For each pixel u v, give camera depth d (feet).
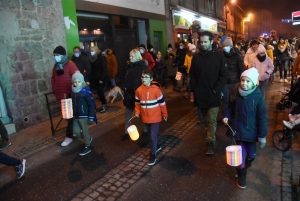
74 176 12.32
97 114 22.43
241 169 10.23
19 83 19.21
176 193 10.43
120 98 28.37
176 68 32.22
